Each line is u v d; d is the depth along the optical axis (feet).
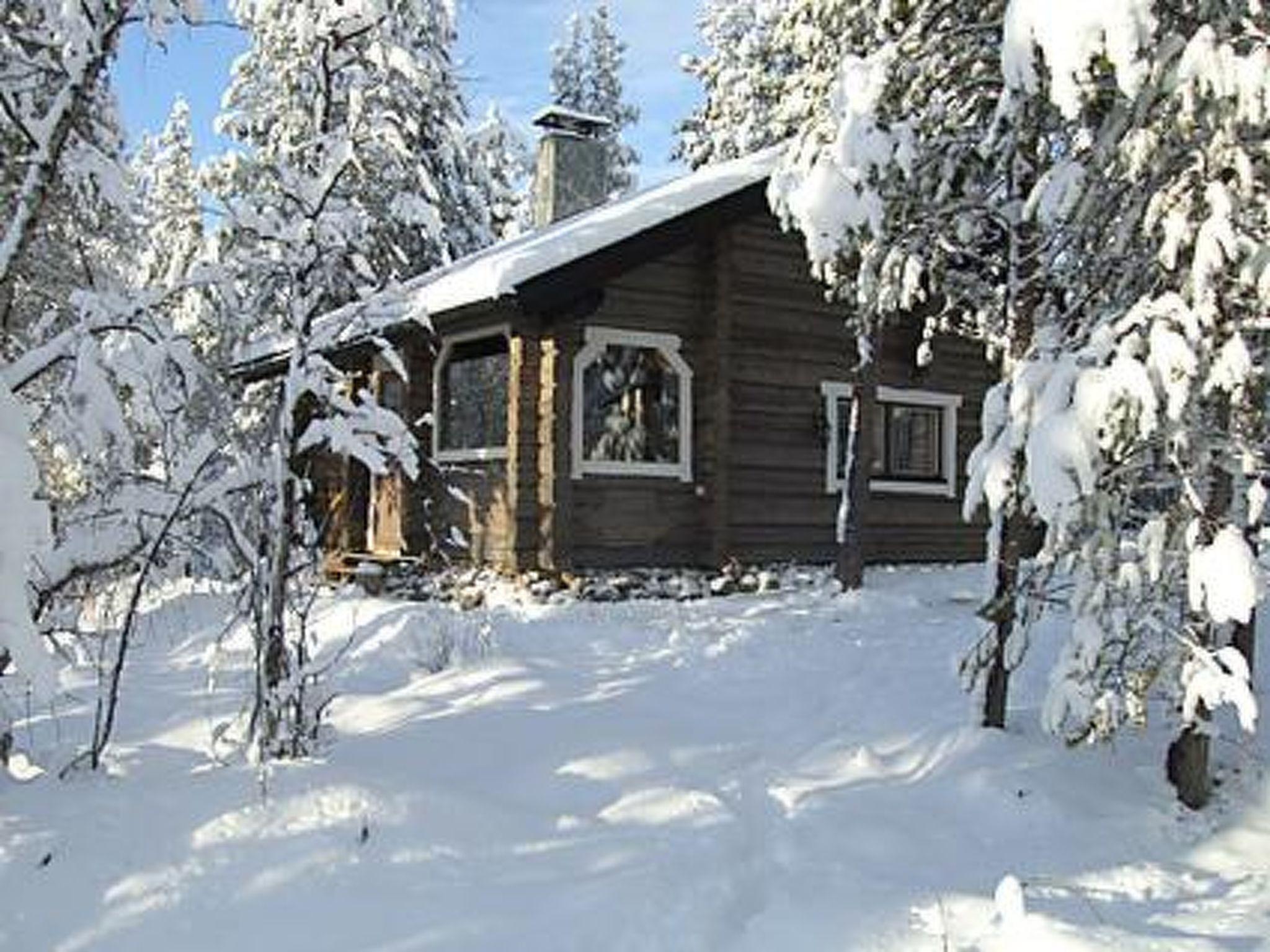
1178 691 19.88
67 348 18.40
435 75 25.39
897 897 16.33
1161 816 20.43
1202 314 18.29
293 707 19.74
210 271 19.98
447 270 52.54
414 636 30.32
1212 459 19.45
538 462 41.09
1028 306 23.47
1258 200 18.67
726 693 26.84
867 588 42.57
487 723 22.84
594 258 39.14
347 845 15.66
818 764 22.27
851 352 48.65
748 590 42.75
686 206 41.29
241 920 13.79
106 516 18.58
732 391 45.65
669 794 19.27
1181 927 15.71
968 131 25.46
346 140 21.59
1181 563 19.49
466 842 16.48
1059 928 14.64
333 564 46.11
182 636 33.58
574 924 14.20
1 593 13.76
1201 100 18.38
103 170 22.59
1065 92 17.43
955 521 52.49
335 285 21.81
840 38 37.29
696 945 14.33
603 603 38.65
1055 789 20.72
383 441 25.22
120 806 15.97
